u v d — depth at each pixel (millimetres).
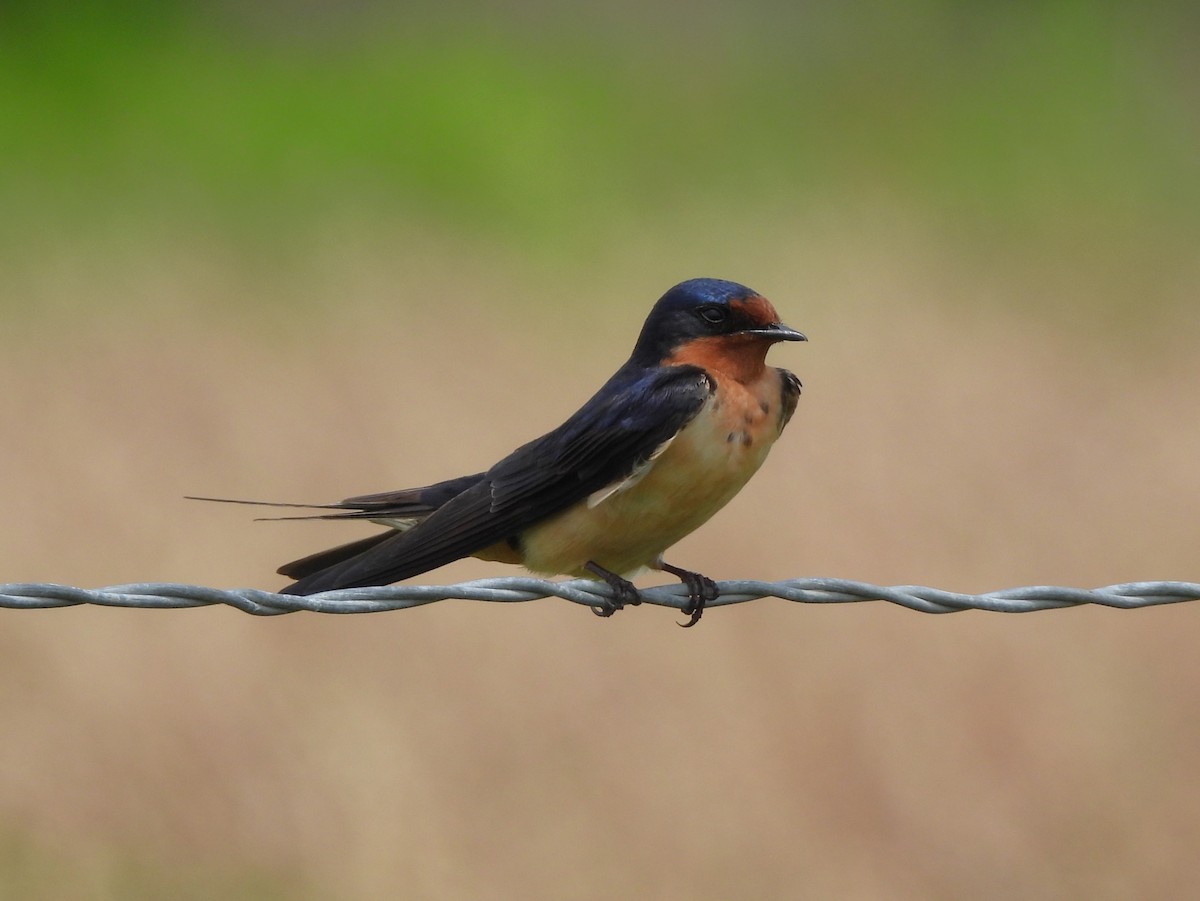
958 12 26500
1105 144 22219
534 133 21484
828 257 17094
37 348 13969
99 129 20922
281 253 17234
